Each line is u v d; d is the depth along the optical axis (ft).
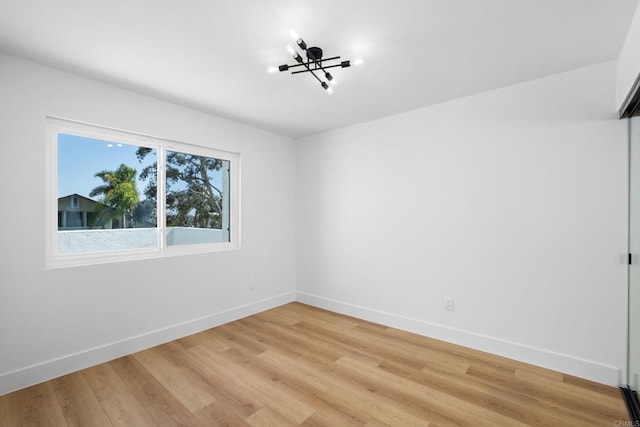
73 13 5.37
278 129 12.51
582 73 7.34
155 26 5.78
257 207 12.31
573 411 6.10
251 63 7.18
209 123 10.61
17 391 6.73
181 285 9.86
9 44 6.36
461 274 9.18
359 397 6.63
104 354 8.11
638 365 6.37
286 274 13.56
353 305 11.85
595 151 7.18
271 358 8.40
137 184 9.19
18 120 6.88
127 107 8.62
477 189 8.88
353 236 11.86
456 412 6.12
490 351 8.63
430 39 6.19
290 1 5.07
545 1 5.07
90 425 5.74
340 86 8.42
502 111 8.46
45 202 7.28
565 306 7.54
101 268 8.14
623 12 5.33
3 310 6.68
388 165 10.83
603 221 7.09
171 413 6.09
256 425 5.77
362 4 5.14
